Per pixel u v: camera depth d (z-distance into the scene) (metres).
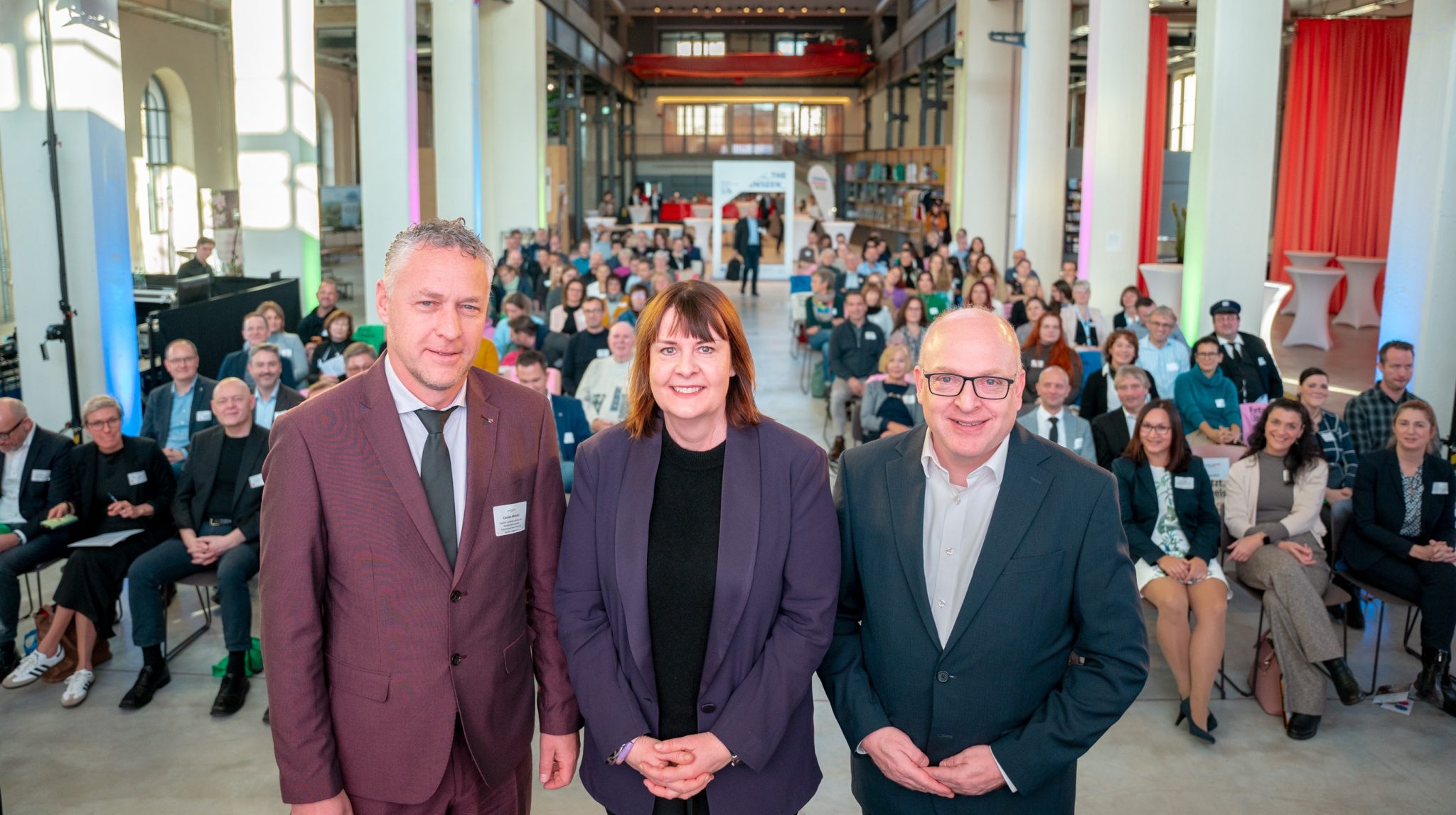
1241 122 7.91
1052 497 1.85
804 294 11.88
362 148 10.04
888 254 15.82
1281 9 7.78
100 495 4.20
